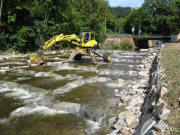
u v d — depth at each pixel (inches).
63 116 182.4
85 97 237.6
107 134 147.2
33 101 220.5
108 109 197.8
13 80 317.7
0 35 797.2
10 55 703.1
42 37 884.6
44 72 378.6
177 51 514.0
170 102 158.4
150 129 124.7
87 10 1756.9
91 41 536.7
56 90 261.6
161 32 3014.3
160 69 288.8
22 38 823.1
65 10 1168.8
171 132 114.2
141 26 3191.4
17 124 165.3
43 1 1007.0
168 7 2960.1
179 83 196.5
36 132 151.6
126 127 147.7
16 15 873.5
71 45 1040.2
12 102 218.1
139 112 176.6
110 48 1631.4
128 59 690.2
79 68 452.4
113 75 381.7
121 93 254.7
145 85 290.0
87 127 160.4
